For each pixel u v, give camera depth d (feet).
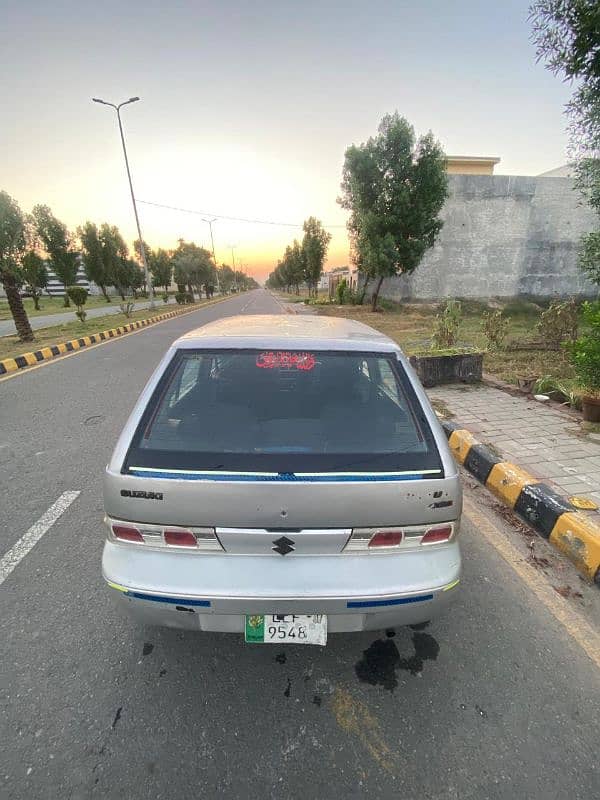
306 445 5.44
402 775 4.84
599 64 14.79
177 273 150.61
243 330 7.19
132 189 76.89
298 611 5.10
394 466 5.22
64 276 107.45
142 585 5.06
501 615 7.23
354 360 6.43
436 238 65.77
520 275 75.46
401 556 5.27
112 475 5.11
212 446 5.38
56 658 6.32
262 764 4.93
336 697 5.76
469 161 94.27
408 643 6.66
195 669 6.17
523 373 23.09
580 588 7.91
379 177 58.65
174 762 4.94
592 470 11.88
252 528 5.03
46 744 5.12
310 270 120.37
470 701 5.71
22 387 22.68
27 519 10.06
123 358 31.40
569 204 73.56
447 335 26.73
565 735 5.29
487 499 11.10
